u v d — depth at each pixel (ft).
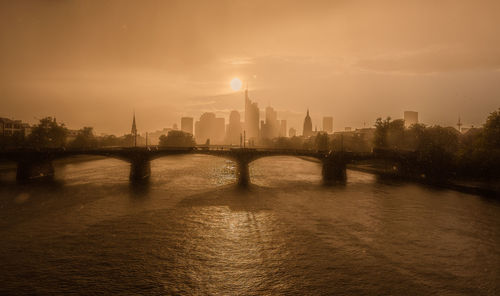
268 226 169.78
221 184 294.46
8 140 410.11
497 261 127.44
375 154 330.75
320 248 140.36
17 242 144.05
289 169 428.97
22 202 214.28
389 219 181.47
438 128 401.49
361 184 297.94
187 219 181.27
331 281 111.86
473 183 274.16
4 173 337.11
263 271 119.44
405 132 428.15
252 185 290.56
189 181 309.83
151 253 134.51
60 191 252.01
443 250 138.00
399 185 292.40
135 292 104.58
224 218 183.83
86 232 158.10
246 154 315.37
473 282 111.14
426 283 110.32
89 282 110.22
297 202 223.51
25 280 110.83
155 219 180.75
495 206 209.26
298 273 117.80
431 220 179.22
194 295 103.45
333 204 217.77
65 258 128.67
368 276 115.24
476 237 152.76
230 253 135.13
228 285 109.50
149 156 315.78
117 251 136.15
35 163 312.91
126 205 210.59
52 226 166.09
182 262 126.52
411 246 142.31
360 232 160.35
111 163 462.60
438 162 303.27
